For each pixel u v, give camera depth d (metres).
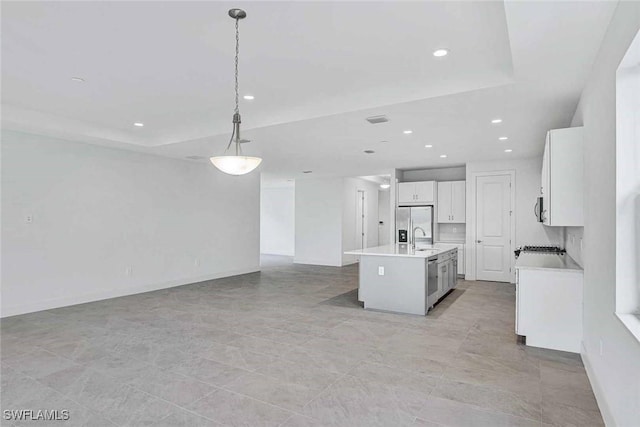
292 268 9.83
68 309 5.31
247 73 3.55
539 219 4.52
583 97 3.44
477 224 7.65
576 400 2.66
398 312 5.11
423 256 4.89
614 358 2.19
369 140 5.68
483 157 7.14
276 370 3.17
